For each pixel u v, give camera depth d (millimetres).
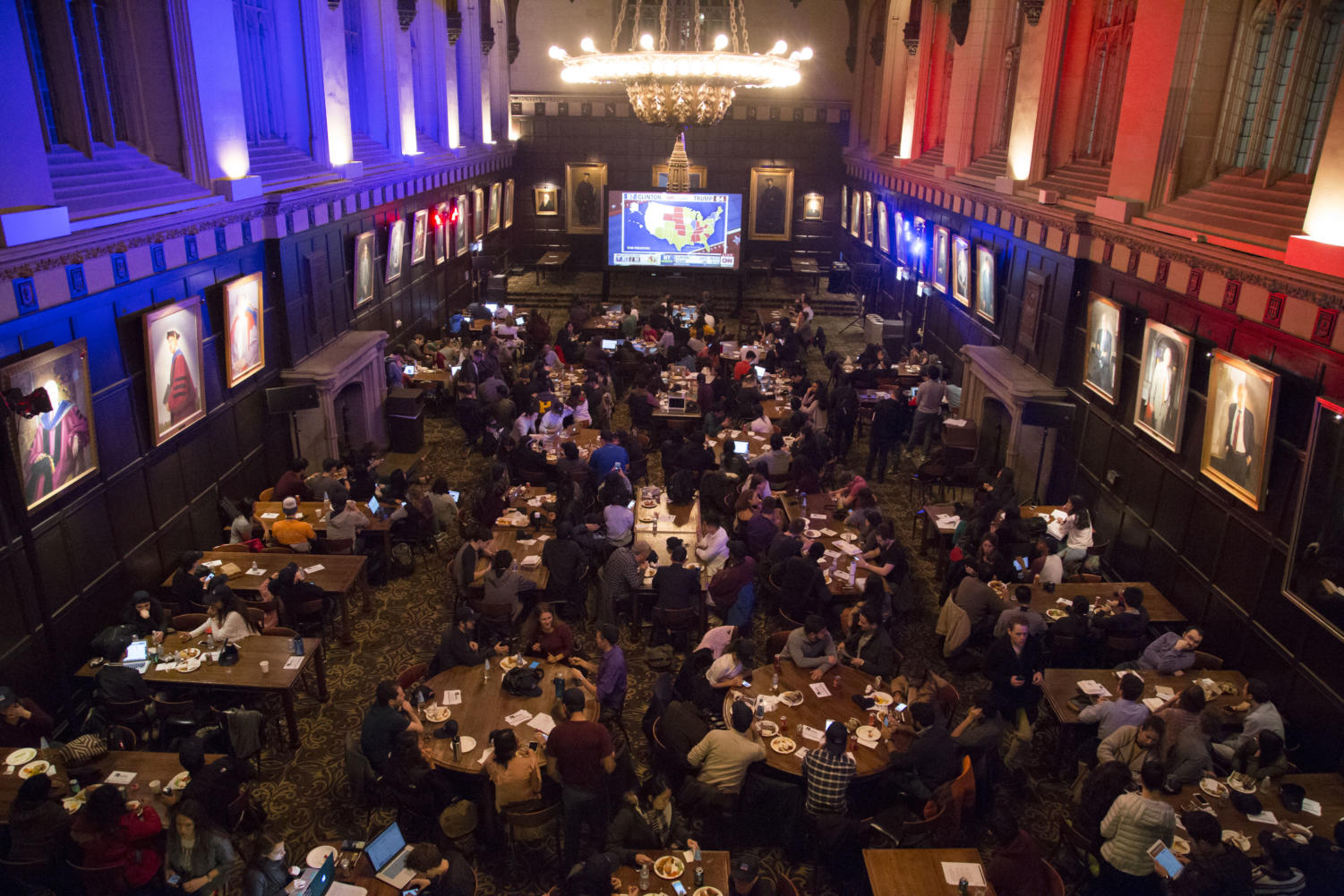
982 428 15258
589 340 22125
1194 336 9633
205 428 11211
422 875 5980
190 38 9852
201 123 10188
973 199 17406
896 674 9914
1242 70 9773
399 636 10641
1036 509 12109
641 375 18047
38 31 8250
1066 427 12781
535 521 11547
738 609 9836
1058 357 13250
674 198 28594
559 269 30219
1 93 6816
